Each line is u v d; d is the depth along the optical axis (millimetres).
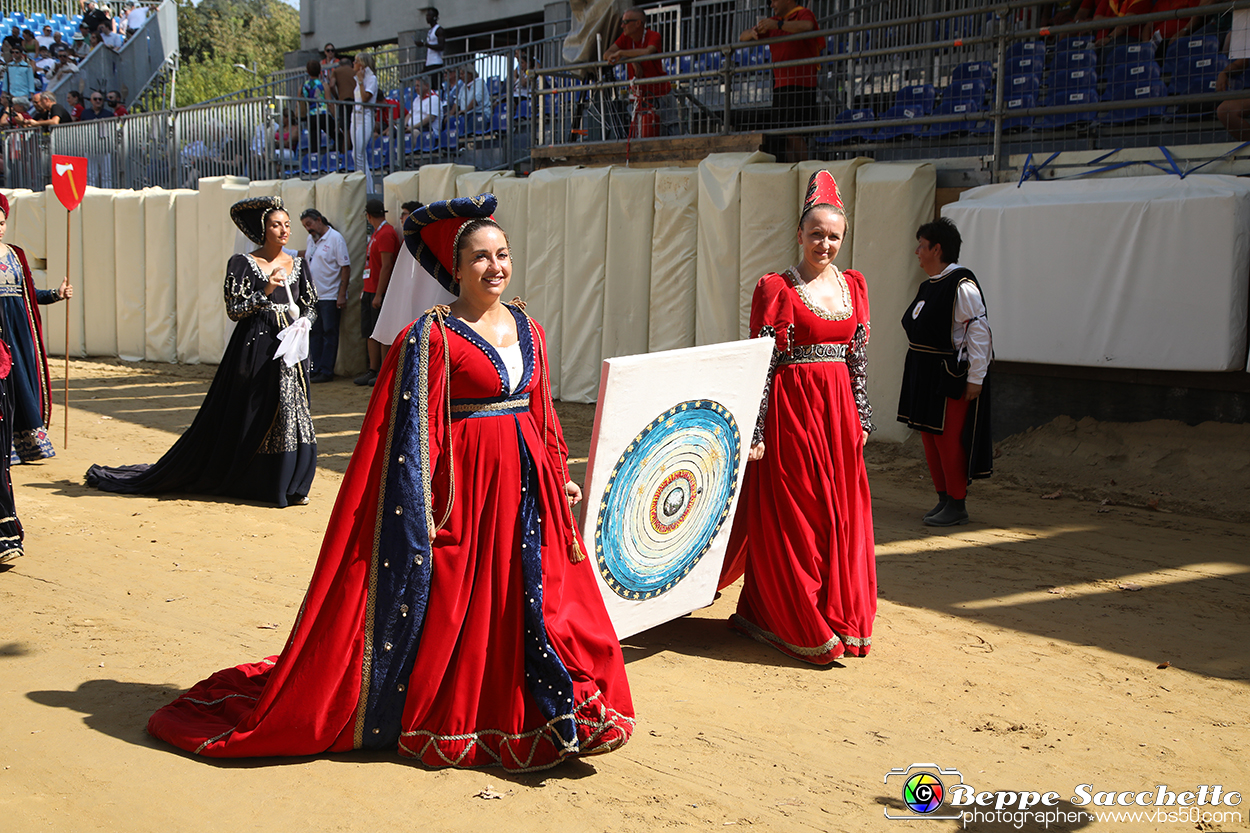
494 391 3441
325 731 3365
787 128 10234
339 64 16531
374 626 3354
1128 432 7906
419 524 3332
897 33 11039
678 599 4434
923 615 5027
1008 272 8031
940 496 6836
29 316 8305
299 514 6934
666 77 10953
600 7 12852
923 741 3643
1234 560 5930
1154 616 5012
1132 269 7449
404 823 3000
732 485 4426
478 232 3420
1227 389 7477
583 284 11117
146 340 15672
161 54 26359
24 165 19297
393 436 3361
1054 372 8281
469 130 15008
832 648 4293
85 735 3564
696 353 3992
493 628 3395
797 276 4469
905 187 8523
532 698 3350
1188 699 4043
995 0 10094
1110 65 8578
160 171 16906
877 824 3059
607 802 3158
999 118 8570
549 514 3559
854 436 4504
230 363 7172
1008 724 3791
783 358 4449
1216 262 7109
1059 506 7230
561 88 12281
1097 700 4023
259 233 7195
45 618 4797
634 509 4055
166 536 6309
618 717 3465
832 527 4391
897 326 8688
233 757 3373
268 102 15102
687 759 3471
